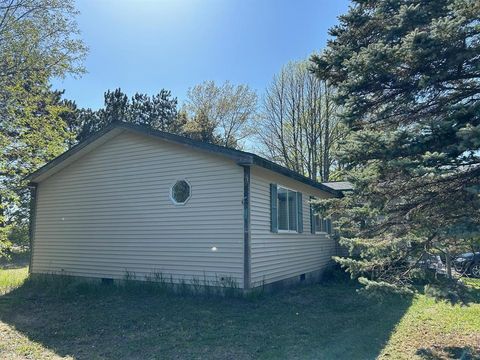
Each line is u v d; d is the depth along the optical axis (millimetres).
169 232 9273
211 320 6652
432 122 4680
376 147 4973
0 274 12227
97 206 10539
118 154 10359
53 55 12070
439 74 5074
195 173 9094
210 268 8602
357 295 9336
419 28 5375
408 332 6000
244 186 8398
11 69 11195
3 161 10477
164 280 9148
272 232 9555
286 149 29641
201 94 32250
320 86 28156
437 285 5352
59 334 6035
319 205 6355
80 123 20469
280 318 6844
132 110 23750
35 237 11594
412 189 5359
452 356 4887
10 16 11141
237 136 31766
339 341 5547
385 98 5738
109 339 5762
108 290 9289
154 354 5082
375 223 5930
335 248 14766
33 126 11398
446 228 4770
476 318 6789
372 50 5098
